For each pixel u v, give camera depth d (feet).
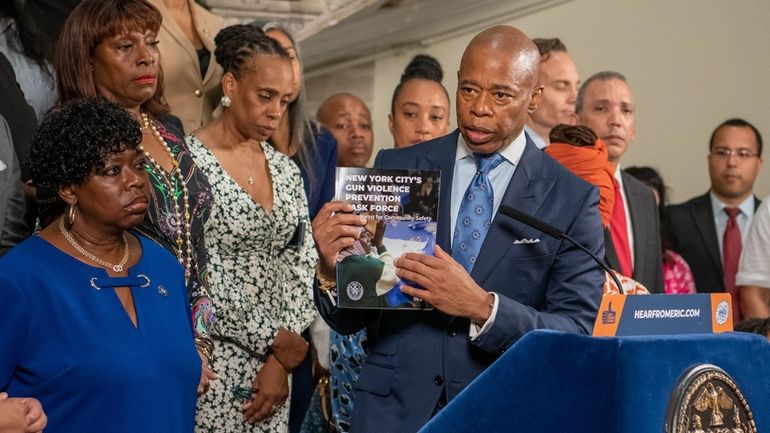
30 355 8.12
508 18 26.03
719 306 7.67
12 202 10.19
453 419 6.90
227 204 12.33
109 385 8.20
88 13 10.53
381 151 10.55
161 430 8.41
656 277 15.79
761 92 21.85
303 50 30.32
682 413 6.48
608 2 24.39
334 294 9.62
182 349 8.74
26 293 8.14
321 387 13.92
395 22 27.76
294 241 13.03
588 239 9.87
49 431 8.09
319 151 15.05
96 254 8.65
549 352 6.63
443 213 10.06
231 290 12.26
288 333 12.55
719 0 22.57
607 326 7.15
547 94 18.03
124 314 8.50
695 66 22.99
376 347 10.01
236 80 12.67
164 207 10.58
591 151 13.99
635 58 23.98
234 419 12.33
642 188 15.92
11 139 10.34
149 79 10.70
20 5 11.59
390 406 9.84
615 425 6.29
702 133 22.79
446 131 16.48
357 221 9.21
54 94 11.76
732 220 20.13
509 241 9.80
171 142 11.02
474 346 9.73
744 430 6.84
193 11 14.64
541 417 6.63
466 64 9.83
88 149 8.45
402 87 16.49
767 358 7.13
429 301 9.21
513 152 10.09
